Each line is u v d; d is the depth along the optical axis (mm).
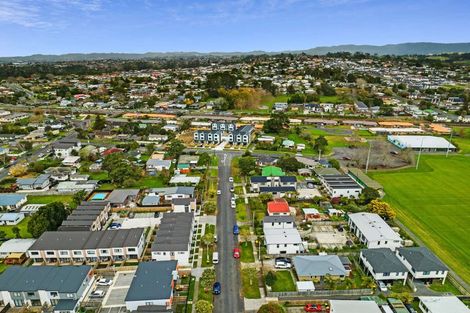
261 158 128500
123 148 146500
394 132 179375
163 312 51062
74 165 125750
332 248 72875
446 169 126562
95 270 65000
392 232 74688
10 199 94125
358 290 59125
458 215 89562
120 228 79750
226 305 56781
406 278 62156
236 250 71312
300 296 59031
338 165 123000
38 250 67500
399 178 116562
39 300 56750
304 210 89062
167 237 71125
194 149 149000
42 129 176750
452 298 55531
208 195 100375
